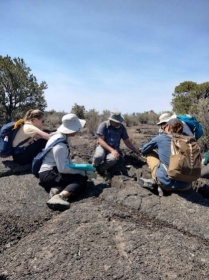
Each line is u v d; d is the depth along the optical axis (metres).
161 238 2.34
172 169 2.85
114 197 2.97
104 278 1.96
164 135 3.12
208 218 2.70
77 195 2.95
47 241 2.30
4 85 10.16
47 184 2.98
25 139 3.52
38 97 10.74
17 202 2.87
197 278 2.00
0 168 3.59
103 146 3.60
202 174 3.89
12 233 2.44
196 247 2.29
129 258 2.12
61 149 2.85
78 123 2.98
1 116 10.36
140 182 3.25
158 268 2.05
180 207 2.84
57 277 1.98
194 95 12.93
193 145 2.87
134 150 3.79
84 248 2.20
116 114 3.60
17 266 2.09
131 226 2.47
